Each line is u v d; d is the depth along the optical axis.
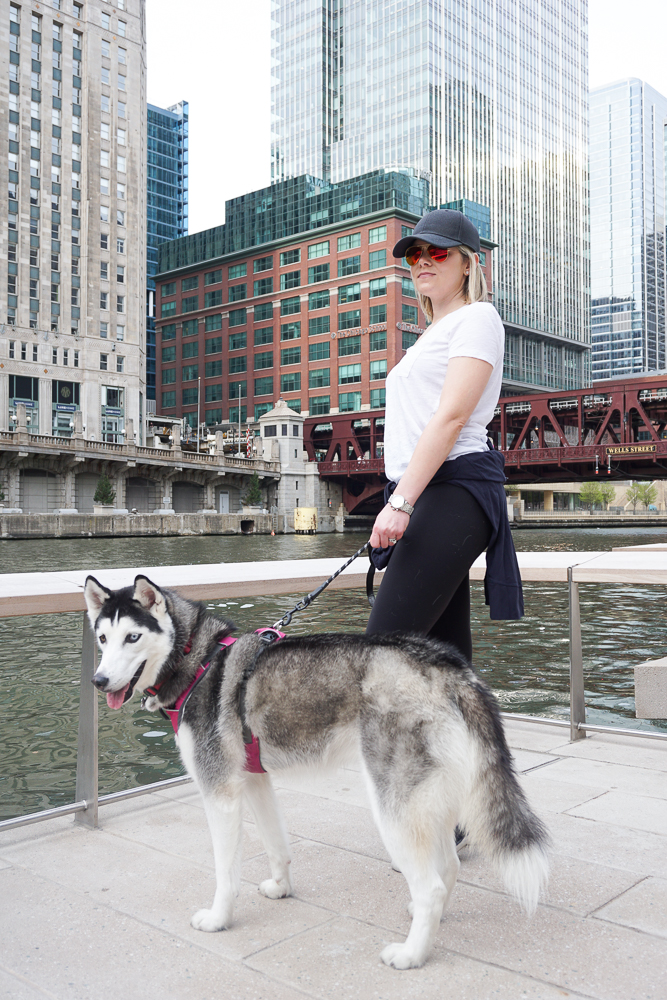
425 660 2.26
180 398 110.19
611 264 179.38
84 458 59.75
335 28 122.94
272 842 2.75
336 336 92.12
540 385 121.75
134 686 2.48
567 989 2.13
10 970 2.29
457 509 2.68
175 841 3.37
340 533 77.19
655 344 179.38
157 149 141.75
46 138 70.81
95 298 73.25
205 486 72.25
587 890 2.76
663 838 3.24
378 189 89.50
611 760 4.43
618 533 68.12
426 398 2.78
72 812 3.60
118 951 2.40
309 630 16.62
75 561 35.75
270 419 78.50
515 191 123.00
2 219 67.81
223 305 104.69
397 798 2.17
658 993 2.11
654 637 15.66
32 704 10.55
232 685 2.45
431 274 2.91
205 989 2.17
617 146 180.62
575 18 141.25
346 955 2.35
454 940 2.42
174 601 2.57
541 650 14.24
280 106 127.94
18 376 68.31
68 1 72.38
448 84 113.31
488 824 2.14
